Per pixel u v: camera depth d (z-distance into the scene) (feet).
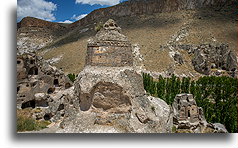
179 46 302.66
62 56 346.95
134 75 53.31
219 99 134.41
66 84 108.06
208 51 263.29
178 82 158.20
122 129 46.73
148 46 317.42
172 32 354.54
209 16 374.22
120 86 48.73
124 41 54.24
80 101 51.19
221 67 252.62
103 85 49.44
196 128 83.61
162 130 53.83
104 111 50.24
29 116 73.82
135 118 48.85
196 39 318.04
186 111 85.05
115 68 51.70
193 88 140.77
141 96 53.36
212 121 101.50
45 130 55.93
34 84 94.27
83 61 297.33
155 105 65.41
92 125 48.11
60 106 87.45
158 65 268.62
